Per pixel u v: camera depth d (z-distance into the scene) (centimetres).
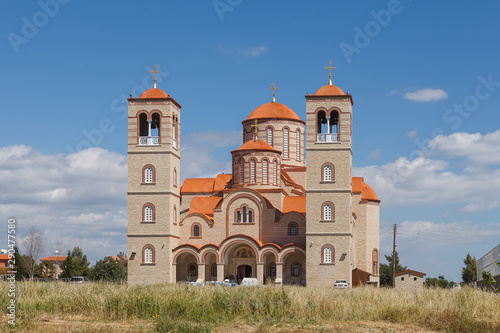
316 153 8800
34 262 10838
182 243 9400
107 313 3953
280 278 8894
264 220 9256
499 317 3859
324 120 9194
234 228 9312
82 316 3928
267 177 9494
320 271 8612
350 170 8900
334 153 8775
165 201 9056
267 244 8981
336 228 8662
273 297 4241
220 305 4134
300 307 4106
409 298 4419
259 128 10375
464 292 4459
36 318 3759
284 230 9206
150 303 4041
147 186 9088
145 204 9075
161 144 9119
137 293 4403
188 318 3862
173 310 3981
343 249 8619
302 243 9156
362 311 4081
